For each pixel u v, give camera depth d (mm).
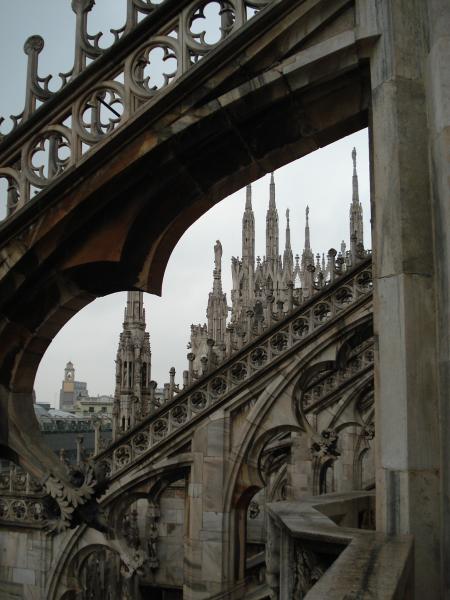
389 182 4480
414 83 4570
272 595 5418
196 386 14969
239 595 14055
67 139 5465
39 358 6125
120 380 19812
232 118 5230
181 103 5195
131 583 16203
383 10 4699
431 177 4371
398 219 4355
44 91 5684
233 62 5105
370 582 2627
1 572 17125
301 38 5023
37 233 5445
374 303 4730
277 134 5445
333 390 19172
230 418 14586
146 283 5934
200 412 14703
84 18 5598
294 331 14391
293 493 18812
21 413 6066
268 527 5723
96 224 5590
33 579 16688
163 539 17953
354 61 4883
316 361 14133
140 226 5707
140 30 5324
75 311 6059
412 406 4094
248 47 5070
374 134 4703
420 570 3873
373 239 4855
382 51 4664
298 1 4957
